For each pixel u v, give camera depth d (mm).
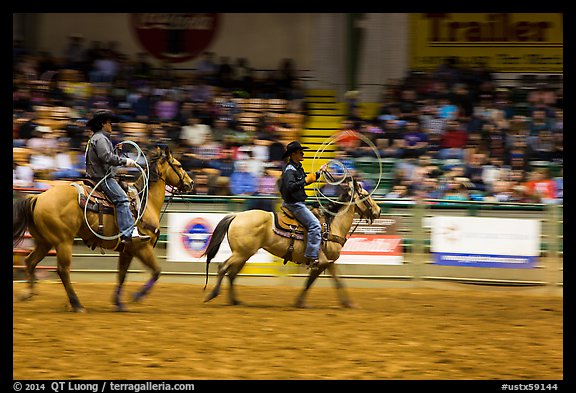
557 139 19984
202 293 13977
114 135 19359
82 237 11508
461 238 15172
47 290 13727
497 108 21062
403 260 15289
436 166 18625
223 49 23875
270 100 21078
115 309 11906
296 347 9477
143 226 11836
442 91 21391
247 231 12305
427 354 9320
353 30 23188
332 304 13125
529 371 8656
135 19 23984
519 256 14953
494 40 22938
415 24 23125
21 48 21547
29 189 14641
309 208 12805
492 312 12648
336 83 23062
